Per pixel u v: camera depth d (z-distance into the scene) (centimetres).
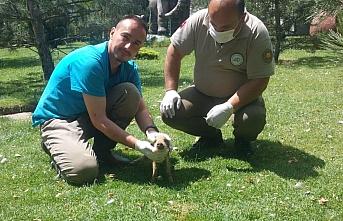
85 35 683
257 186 224
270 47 247
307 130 324
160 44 1313
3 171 259
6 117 468
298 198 211
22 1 638
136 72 261
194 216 193
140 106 254
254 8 858
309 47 1042
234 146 284
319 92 510
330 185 226
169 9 1460
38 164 270
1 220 195
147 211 199
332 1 239
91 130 251
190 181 232
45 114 249
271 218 192
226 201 209
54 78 251
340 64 212
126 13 687
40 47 637
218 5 233
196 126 272
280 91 525
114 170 252
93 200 212
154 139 223
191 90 272
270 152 277
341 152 279
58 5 640
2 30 641
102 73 234
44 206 208
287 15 847
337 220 192
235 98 247
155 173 232
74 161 232
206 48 258
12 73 873
